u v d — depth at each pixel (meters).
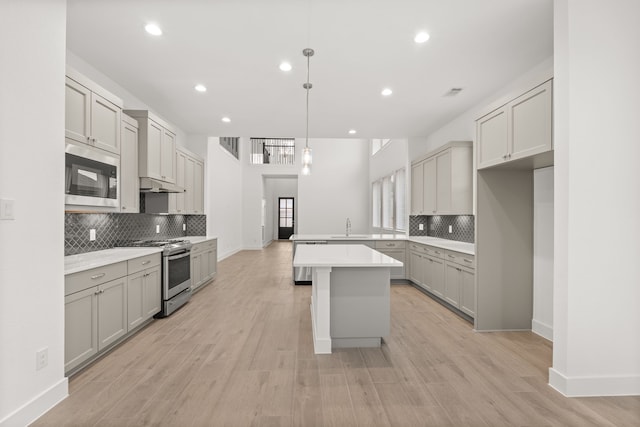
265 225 12.44
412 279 5.29
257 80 3.60
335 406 1.93
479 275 3.27
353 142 10.98
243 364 2.49
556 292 2.15
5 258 1.66
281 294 4.75
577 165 2.04
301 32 2.69
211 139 7.58
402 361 2.55
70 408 1.89
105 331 2.58
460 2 2.32
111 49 2.96
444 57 3.10
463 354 2.69
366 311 2.83
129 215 4.06
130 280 2.95
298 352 2.72
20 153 1.74
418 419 1.81
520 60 3.16
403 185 7.29
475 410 1.90
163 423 1.76
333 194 10.94
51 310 1.93
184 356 2.63
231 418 1.81
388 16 2.48
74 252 3.03
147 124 3.57
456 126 4.93
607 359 2.07
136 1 2.30
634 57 2.04
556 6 2.11
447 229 5.30
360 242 5.46
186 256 4.20
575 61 2.03
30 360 1.79
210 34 2.72
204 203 5.89
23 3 1.76
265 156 12.01
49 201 1.92
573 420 1.81
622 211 2.06
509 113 2.78
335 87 3.79
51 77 1.94
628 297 2.07
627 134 2.05
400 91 3.91
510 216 3.28
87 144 2.60
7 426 1.66
